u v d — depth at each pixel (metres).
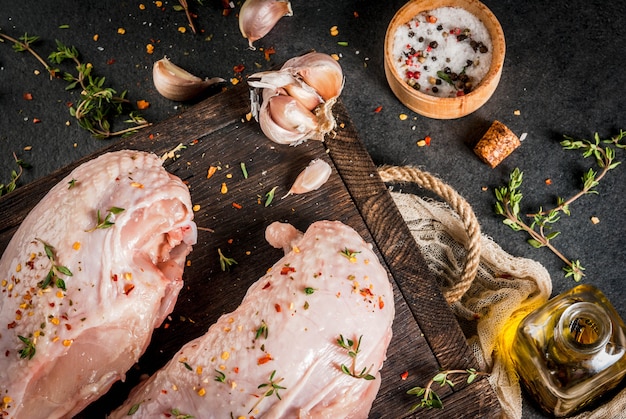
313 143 0.62
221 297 0.61
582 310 0.59
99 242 0.53
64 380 0.54
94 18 0.70
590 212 0.67
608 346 0.60
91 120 0.69
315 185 0.61
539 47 0.69
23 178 0.70
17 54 0.70
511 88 0.69
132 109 0.70
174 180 0.55
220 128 0.62
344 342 0.53
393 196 0.66
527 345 0.61
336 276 0.54
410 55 0.67
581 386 0.60
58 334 0.52
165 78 0.67
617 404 0.63
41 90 0.70
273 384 0.52
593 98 0.68
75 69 0.70
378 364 0.55
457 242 0.67
